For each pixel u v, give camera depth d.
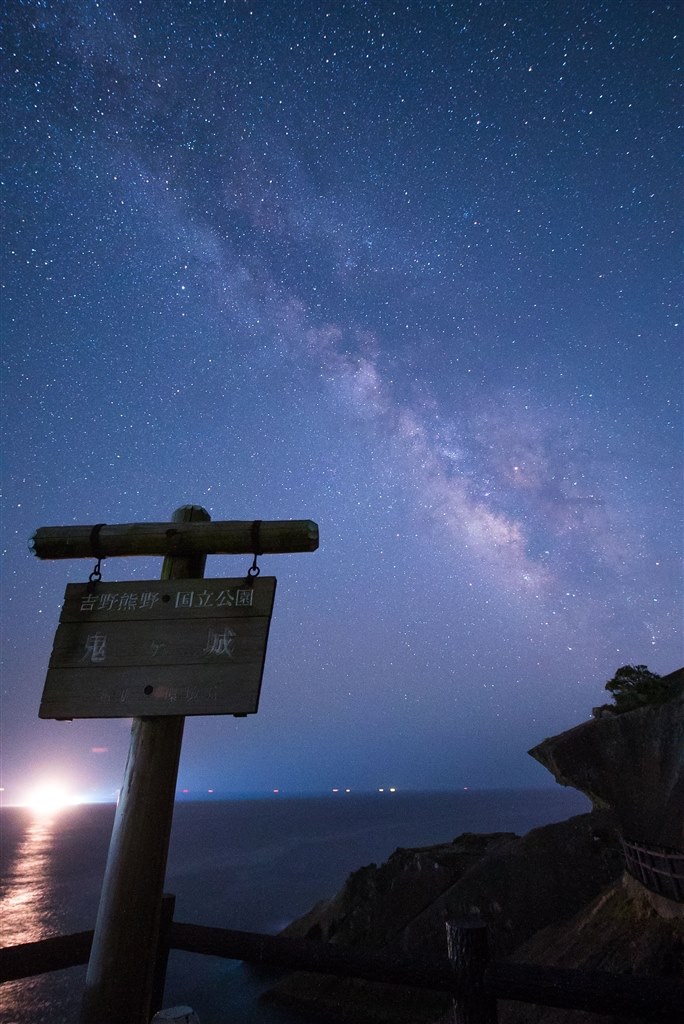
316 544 2.65
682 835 10.58
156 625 2.54
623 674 14.07
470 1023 2.58
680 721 12.27
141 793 2.34
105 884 2.26
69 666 2.49
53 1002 15.42
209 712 2.33
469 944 2.68
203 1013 12.60
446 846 16.58
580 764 13.35
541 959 9.92
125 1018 2.06
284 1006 12.12
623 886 10.56
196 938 3.19
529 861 13.70
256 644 2.45
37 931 29.55
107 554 2.80
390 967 2.79
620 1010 2.42
